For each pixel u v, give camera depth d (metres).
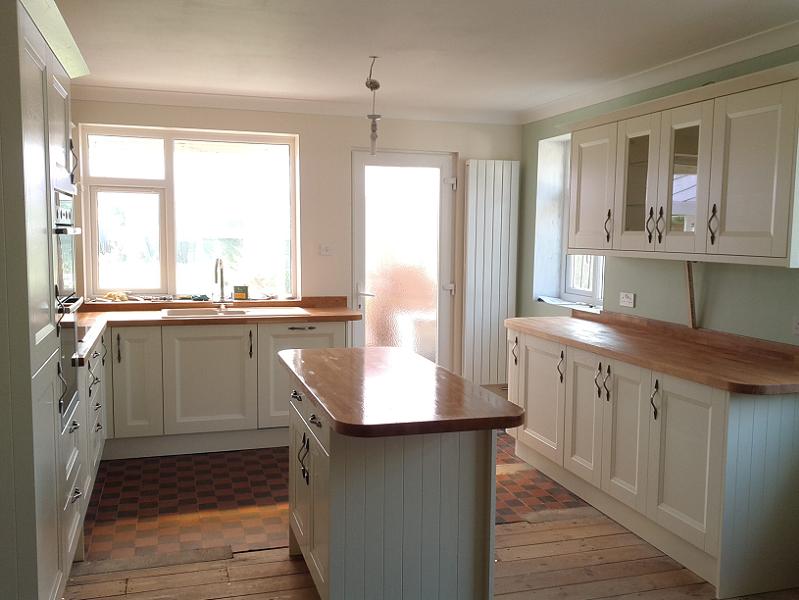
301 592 2.75
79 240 4.86
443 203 5.73
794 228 2.76
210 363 4.45
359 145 5.41
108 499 3.71
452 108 5.50
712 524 2.77
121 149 4.99
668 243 3.41
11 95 1.78
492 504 2.34
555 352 3.87
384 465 2.24
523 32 3.39
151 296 5.12
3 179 1.80
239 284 5.38
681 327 3.84
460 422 2.10
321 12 3.10
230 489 3.89
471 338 5.74
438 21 3.23
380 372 2.79
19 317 1.84
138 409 4.34
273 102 5.13
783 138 2.77
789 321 3.20
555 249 5.66
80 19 3.22
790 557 2.84
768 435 2.75
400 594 2.30
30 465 1.89
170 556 3.04
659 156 3.47
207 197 5.25
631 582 2.87
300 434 2.74
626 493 3.28
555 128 5.29
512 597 2.75
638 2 2.94
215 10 3.08
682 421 2.93
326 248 5.39
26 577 1.91
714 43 3.57
